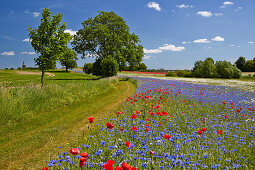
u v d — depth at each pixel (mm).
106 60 35719
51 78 40406
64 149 5273
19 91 10602
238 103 10188
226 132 4992
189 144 4242
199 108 9258
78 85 16859
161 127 5773
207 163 3469
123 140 4578
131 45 44250
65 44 17297
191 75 54000
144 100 11453
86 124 8047
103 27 40250
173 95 13344
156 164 3094
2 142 6211
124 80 39812
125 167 1918
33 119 8688
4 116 7836
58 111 10352
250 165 3422
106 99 14898
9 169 4422
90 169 3084
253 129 5672
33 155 5148
